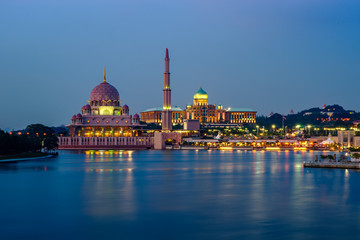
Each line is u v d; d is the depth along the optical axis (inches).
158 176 6998.0
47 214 4042.8
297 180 6264.8
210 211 4148.6
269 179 6466.5
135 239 3309.5
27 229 3560.5
